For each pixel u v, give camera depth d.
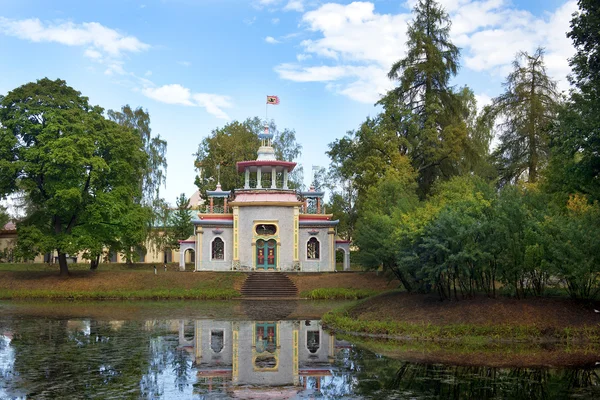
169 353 18.80
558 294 23.92
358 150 50.59
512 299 22.64
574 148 23.50
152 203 58.53
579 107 24.78
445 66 51.69
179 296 40.59
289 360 17.59
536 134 43.31
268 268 48.62
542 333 20.34
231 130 63.69
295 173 69.44
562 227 21.48
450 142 47.78
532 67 44.66
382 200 38.44
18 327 25.14
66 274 45.00
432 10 52.69
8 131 41.78
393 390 13.84
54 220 45.09
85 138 41.81
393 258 26.02
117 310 32.62
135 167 47.44
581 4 23.28
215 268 48.97
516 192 24.08
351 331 23.05
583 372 15.56
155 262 71.44
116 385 14.36
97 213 42.53
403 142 48.38
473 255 21.53
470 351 18.66
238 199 50.22
